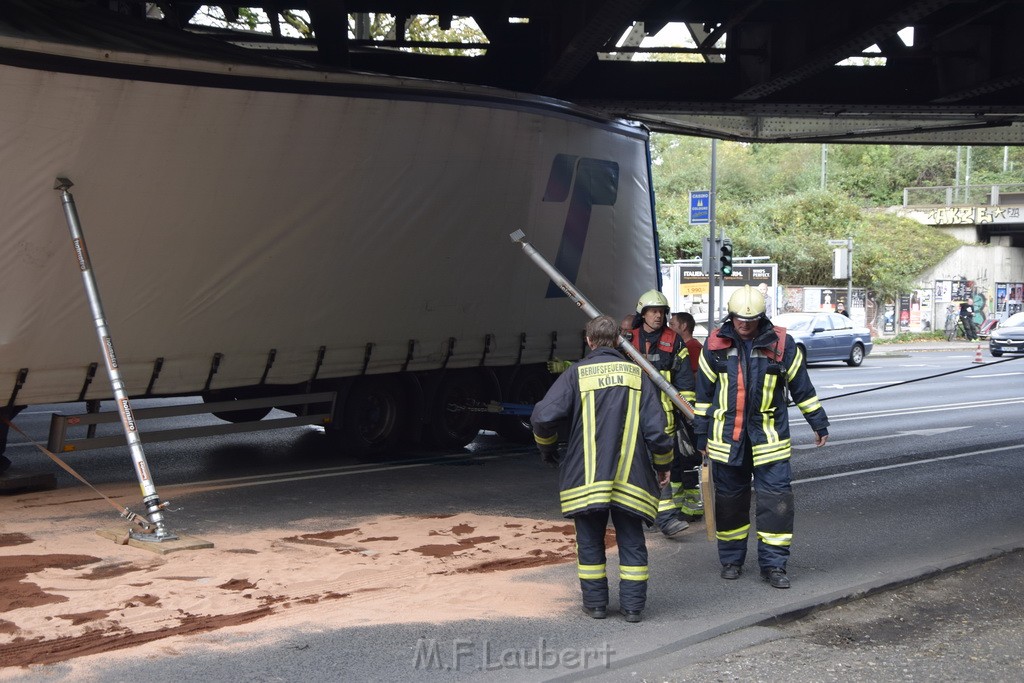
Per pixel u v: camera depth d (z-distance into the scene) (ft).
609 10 35.63
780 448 22.13
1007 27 44.96
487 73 47.57
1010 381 82.74
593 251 43.01
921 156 222.69
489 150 37.86
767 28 45.57
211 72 30.32
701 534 27.35
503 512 29.43
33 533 25.29
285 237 33.09
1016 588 22.57
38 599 19.60
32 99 27.55
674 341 26.86
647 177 46.19
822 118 56.44
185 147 30.37
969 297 166.71
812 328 98.53
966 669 17.29
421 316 37.35
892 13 35.65
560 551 24.59
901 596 21.81
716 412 22.35
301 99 32.37
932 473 38.19
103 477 34.17
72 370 29.78
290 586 20.92
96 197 29.17
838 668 17.22
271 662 16.79
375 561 23.07
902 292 157.58
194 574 21.63
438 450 41.19
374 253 35.37
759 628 19.34
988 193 207.82
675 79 48.83
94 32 31.07
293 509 29.25
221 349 32.65
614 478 19.07
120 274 30.14
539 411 19.16
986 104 51.21
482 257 38.60
